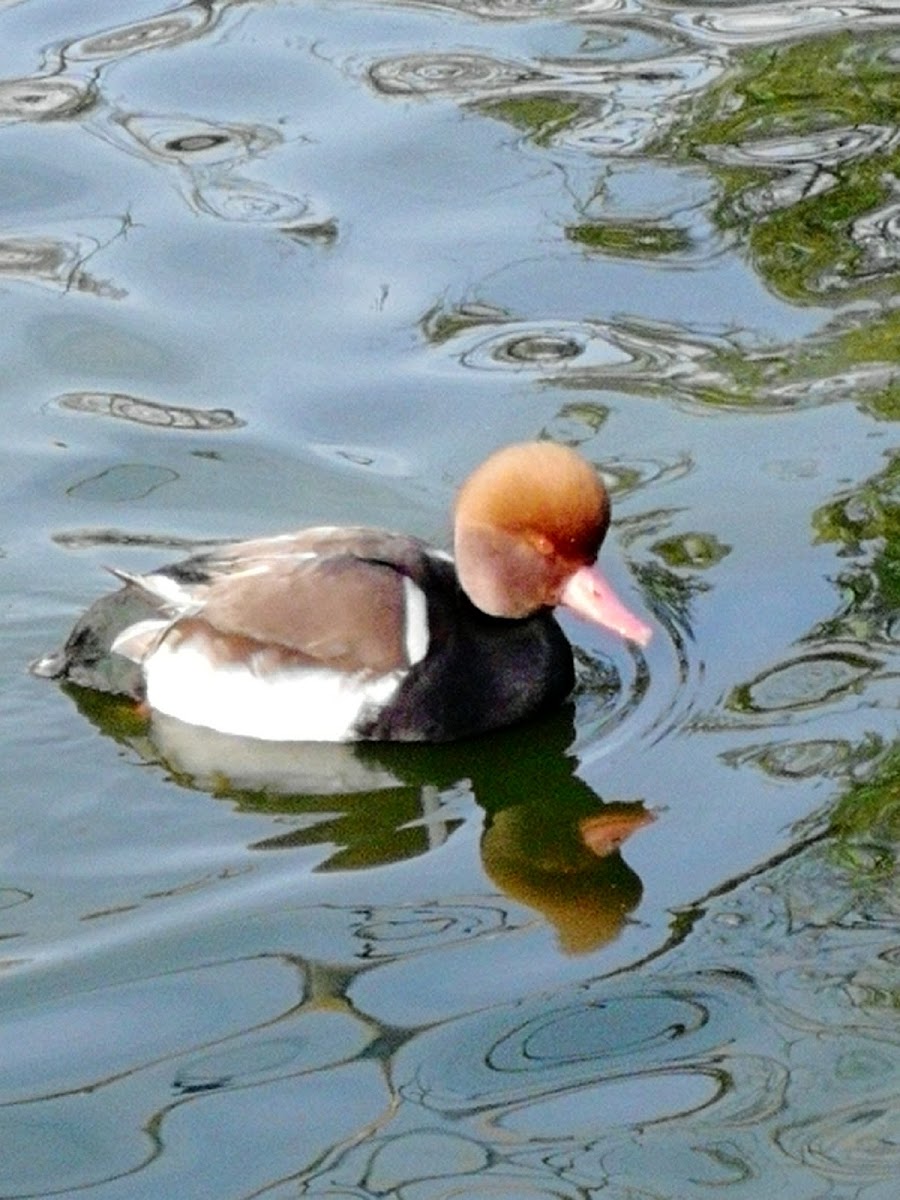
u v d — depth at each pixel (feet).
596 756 33.47
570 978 28.45
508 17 56.08
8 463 40.24
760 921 29.30
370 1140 25.71
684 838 31.32
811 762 32.60
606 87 52.54
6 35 55.52
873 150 49.39
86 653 35.19
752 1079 26.37
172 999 28.32
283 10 56.44
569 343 43.78
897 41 53.83
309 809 32.68
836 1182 24.68
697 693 34.55
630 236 46.98
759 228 46.91
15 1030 27.84
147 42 55.11
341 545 34.81
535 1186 24.90
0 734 34.17
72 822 32.32
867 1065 26.48
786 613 36.14
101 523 38.70
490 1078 26.68
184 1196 24.99
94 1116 26.30
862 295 44.65
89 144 50.70
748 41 54.34
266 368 43.16
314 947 29.32
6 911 30.32
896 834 30.83
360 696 33.86
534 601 34.24
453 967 28.86
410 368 43.09
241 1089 26.63
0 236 47.44
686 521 38.63
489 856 31.42
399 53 54.34
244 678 34.14
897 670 34.55
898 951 28.45
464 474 39.88
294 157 50.08
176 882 30.94
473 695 34.01
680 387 42.29
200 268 46.34
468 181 49.11
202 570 35.06
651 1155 25.26
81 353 43.62
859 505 38.68
